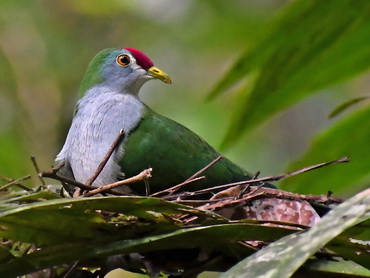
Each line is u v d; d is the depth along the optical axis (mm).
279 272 5238
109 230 7211
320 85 8914
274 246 5695
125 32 18281
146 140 10953
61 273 8000
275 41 8344
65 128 17094
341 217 5285
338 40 8367
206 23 18109
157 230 7340
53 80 17344
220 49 18094
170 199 9539
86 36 18062
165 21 18344
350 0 7887
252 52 8477
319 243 5195
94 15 18000
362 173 9547
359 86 17719
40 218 6984
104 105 11539
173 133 11102
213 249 7758
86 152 11227
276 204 8625
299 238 5602
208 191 9445
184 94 17953
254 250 7551
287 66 8633
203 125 17094
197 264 7973
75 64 17672
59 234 7180
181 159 10914
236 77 8844
